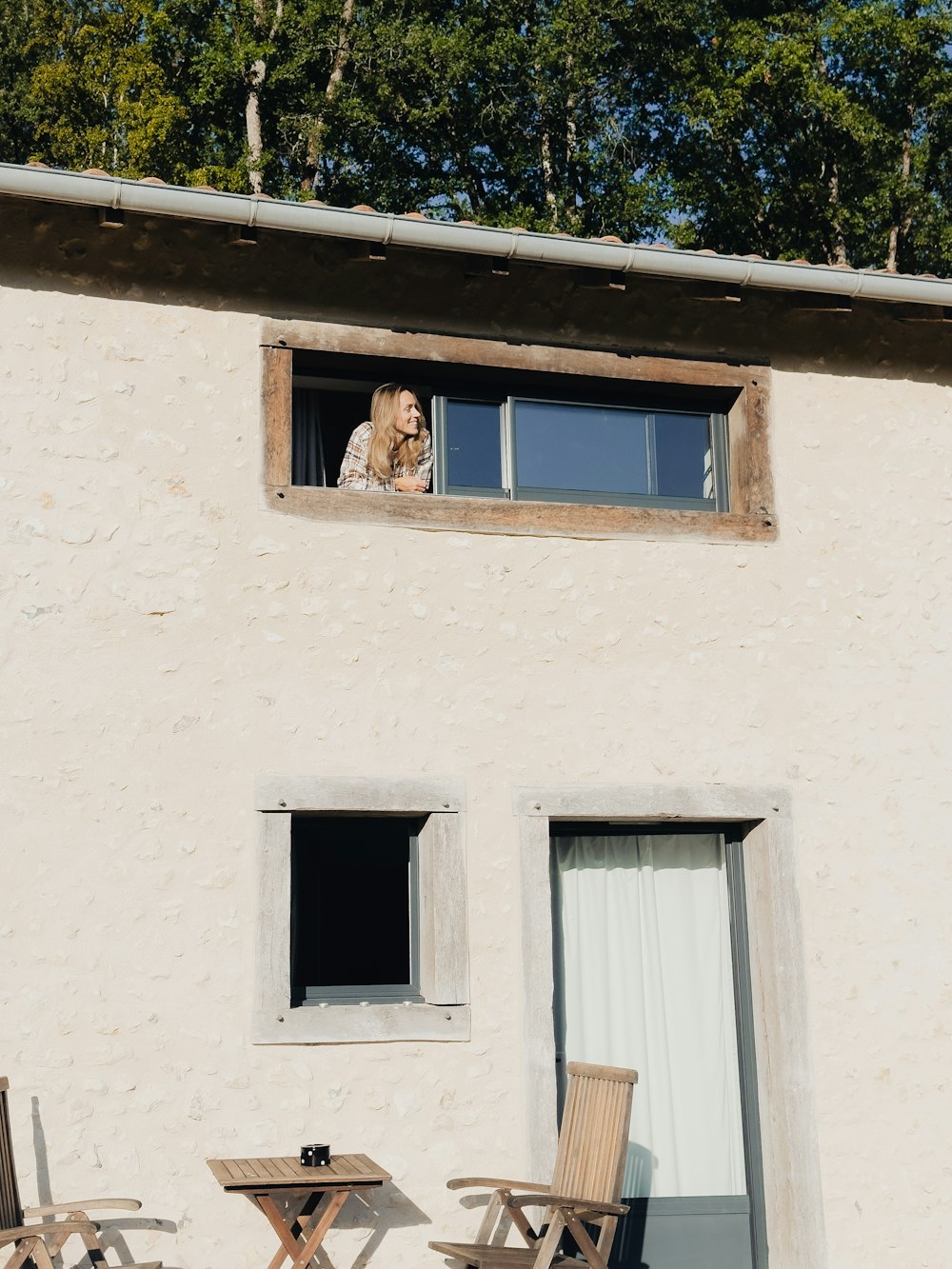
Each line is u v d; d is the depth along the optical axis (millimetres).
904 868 5883
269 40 17422
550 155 17719
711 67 17719
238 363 5566
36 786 5027
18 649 5109
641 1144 5660
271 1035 5051
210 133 17797
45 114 17797
